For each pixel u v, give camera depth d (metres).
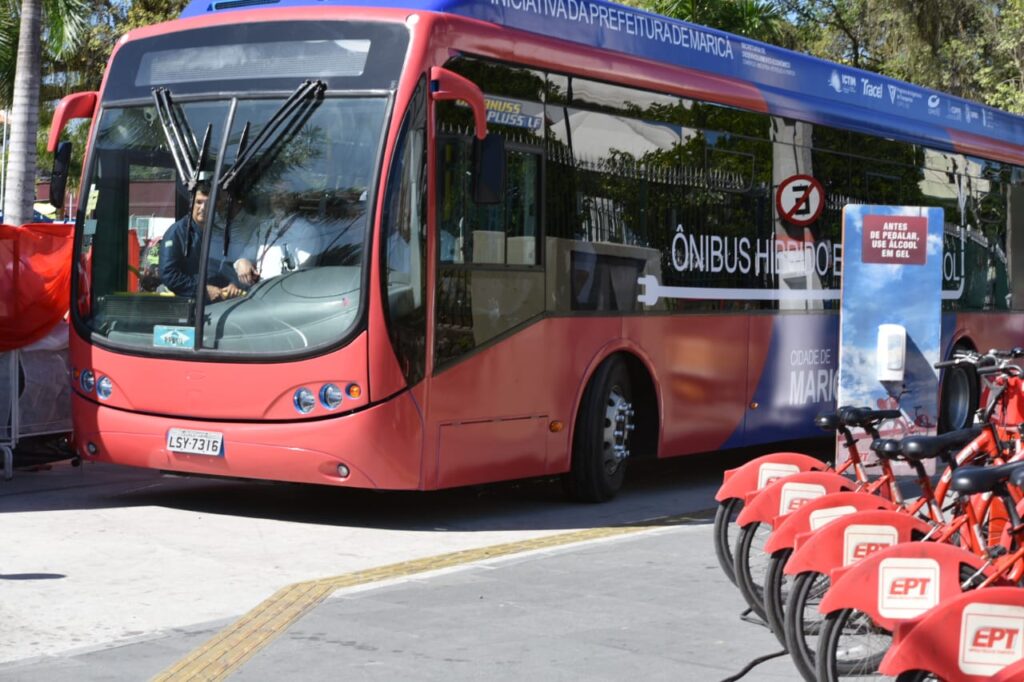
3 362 11.31
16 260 11.13
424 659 6.27
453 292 9.66
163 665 6.07
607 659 6.32
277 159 9.64
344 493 11.45
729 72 12.77
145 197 10.15
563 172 10.67
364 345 9.25
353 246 9.34
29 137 21.33
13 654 6.25
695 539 9.39
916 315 10.82
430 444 9.52
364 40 9.60
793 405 13.40
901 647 4.37
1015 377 7.41
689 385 12.00
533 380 10.38
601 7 11.36
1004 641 4.35
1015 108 33.53
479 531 9.83
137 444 9.98
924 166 15.65
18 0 26.61
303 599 7.40
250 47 9.94
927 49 36.34
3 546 8.74
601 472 11.12
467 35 9.84
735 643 6.65
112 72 10.52
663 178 11.73
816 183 13.77
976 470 4.82
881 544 5.48
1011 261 17.48
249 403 9.53
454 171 9.70
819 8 39.12
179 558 8.52
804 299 13.54
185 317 9.80
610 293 11.12
